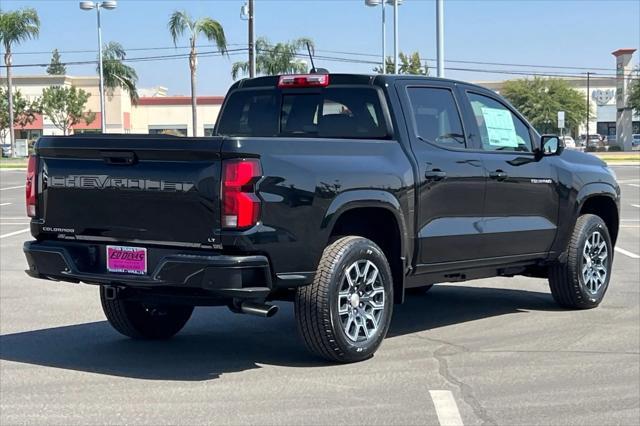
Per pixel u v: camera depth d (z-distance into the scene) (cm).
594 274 868
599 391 575
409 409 534
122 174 593
